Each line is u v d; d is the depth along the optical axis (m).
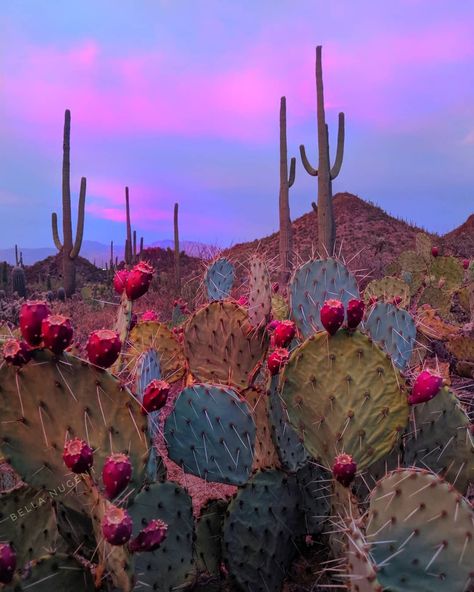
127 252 26.81
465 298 7.04
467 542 1.72
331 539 2.12
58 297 17.64
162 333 3.76
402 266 7.75
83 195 19.48
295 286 2.97
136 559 2.02
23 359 1.65
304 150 14.75
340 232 49.75
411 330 3.24
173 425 2.38
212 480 2.37
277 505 2.38
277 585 2.40
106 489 1.51
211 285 3.91
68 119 19.22
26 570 1.52
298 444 2.47
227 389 2.42
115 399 1.72
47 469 1.71
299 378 2.16
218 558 2.47
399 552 1.76
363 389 2.12
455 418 2.36
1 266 25.81
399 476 1.80
